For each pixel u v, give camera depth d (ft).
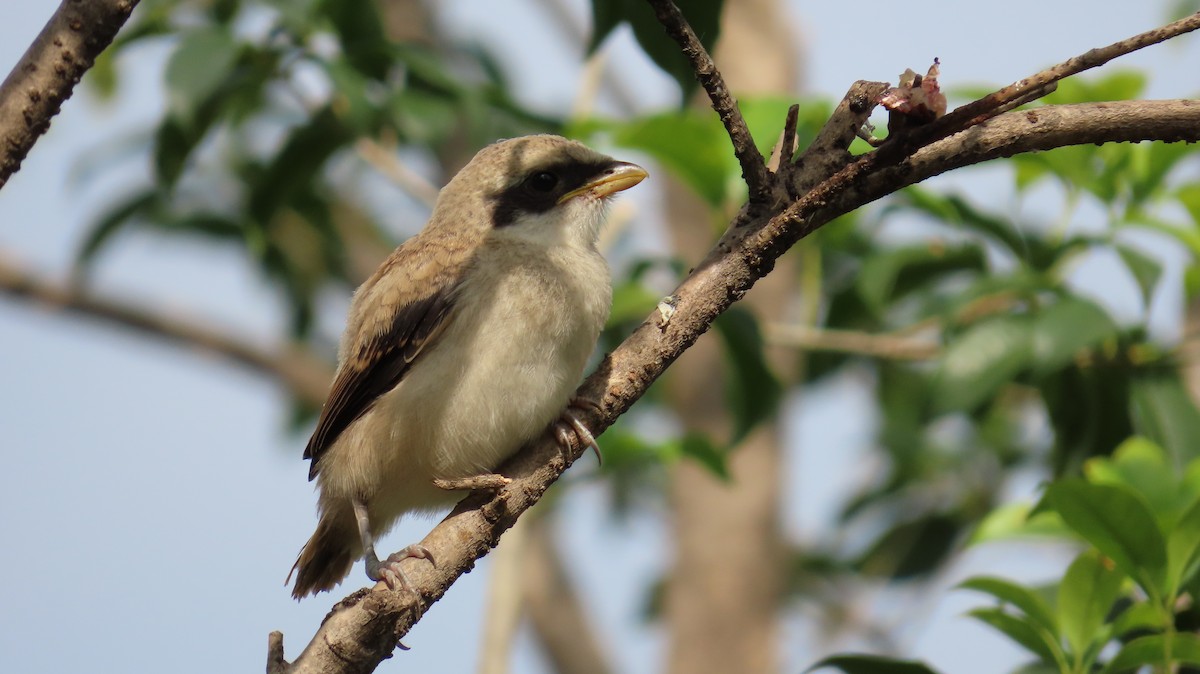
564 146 32.96
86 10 21.76
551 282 30.12
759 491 51.93
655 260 40.16
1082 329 33.68
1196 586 27.40
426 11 52.34
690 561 51.98
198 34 36.73
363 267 55.06
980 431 46.91
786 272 49.01
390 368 30.58
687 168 38.42
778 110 38.14
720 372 52.39
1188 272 37.91
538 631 58.95
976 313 37.42
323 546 32.50
